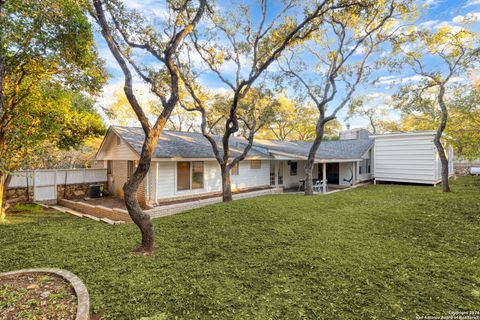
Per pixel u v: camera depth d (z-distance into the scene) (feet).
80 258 14.57
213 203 32.32
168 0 18.98
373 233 18.34
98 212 30.94
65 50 21.58
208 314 9.18
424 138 47.09
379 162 53.26
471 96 36.78
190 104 40.42
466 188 39.11
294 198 33.71
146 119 15.43
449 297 10.05
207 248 15.94
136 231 20.49
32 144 27.58
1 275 11.71
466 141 39.40
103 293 10.57
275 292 10.66
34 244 17.58
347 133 70.90
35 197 38.45
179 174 37.06
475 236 17.08
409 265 12.96
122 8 16.81
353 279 11.61
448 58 34.06
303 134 108.88
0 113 12.38
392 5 28.55
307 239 17.22
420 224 20.11
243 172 47.16
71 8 18.65
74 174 42.60
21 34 20.04
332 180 57.82
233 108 29.68
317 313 9.16
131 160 36.78
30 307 9.11
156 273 12.50
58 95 28.53
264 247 15.90
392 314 9.04
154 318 8.89
